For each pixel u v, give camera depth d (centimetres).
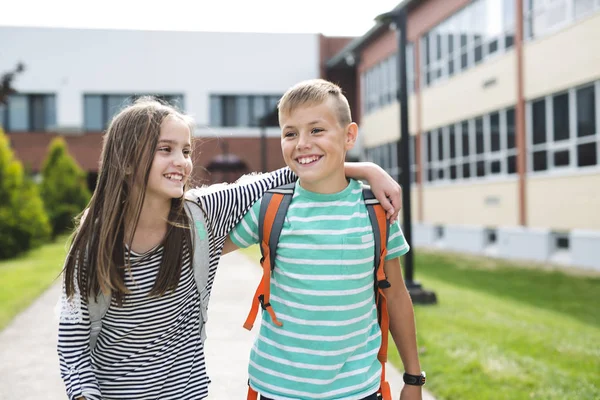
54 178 1972
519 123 1305
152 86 2609
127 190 188
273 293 198
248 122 2664
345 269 191
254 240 209
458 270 1093
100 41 2580
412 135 1916
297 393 189
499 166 1415
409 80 1919
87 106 2588
